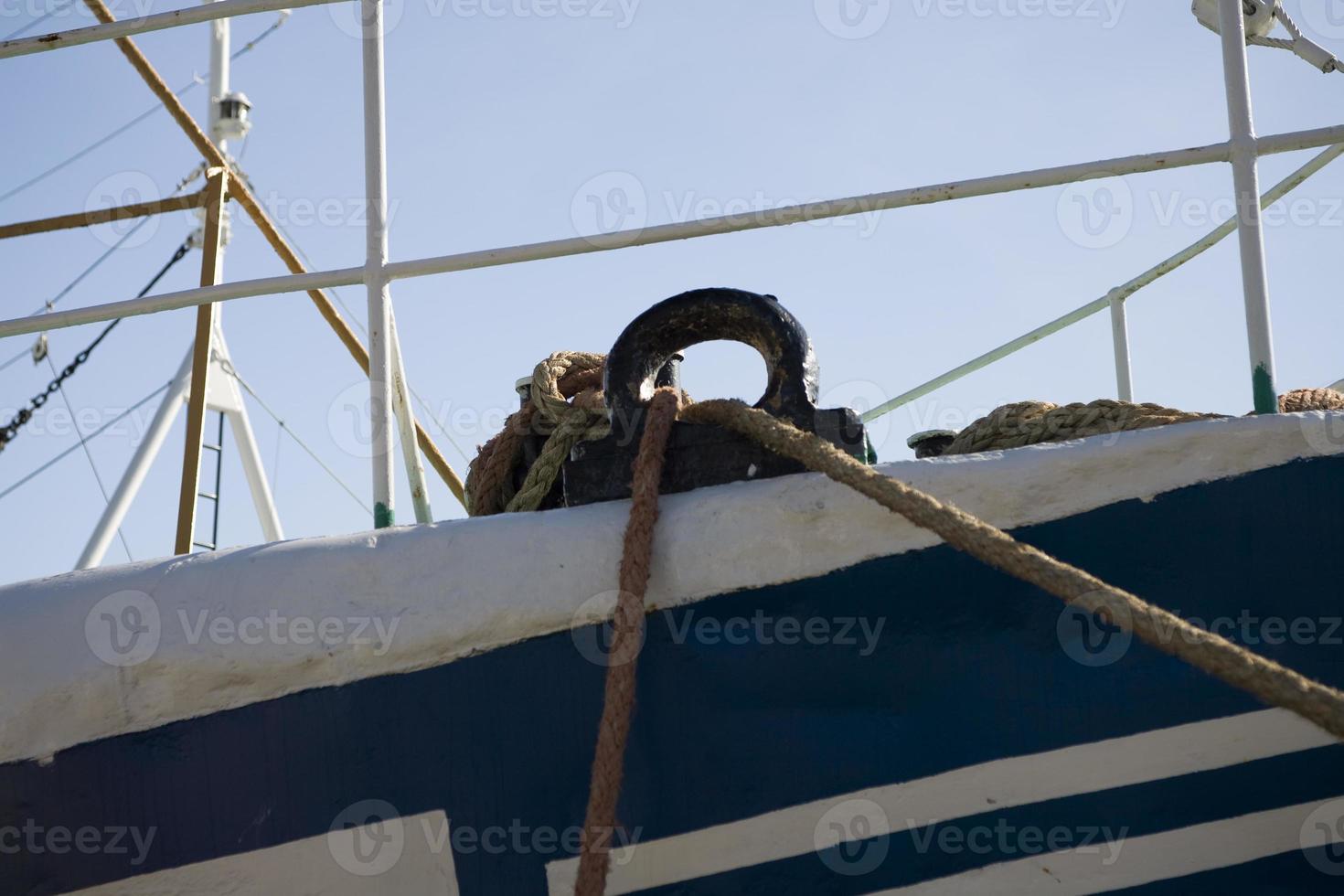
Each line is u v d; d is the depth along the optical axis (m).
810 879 1.87
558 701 1.91
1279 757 1.85
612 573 1.93
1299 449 1.92
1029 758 1.87
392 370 2.53
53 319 2.38
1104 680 1.88
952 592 1.91
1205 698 1.87
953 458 1.96
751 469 1.98
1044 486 1.92
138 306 2.36
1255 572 1.90
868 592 1.92
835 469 1.86
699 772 1.90
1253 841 1.85
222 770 1.93
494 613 1.93
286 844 1.91
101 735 1.94
